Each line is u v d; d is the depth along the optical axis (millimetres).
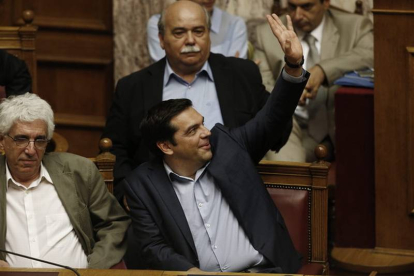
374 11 12445
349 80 13867
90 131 19453
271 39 16984
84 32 19328
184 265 9945
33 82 15000
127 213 11852
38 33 19312
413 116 12547
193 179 10445
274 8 17609
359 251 13336
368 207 13445
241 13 18141
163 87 12688
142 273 8812
